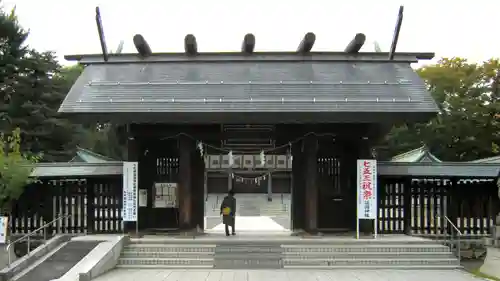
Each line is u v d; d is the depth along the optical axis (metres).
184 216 20.03
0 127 35.91
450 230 20.72
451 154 45.09
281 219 35.34
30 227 20.70
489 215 20.78
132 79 19.28
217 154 20.69
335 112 17.84
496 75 45.03
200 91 18.64
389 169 20.70
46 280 14.53
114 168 20.75
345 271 16.20
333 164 21.50
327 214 21.27
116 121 18.38
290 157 20.41
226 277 15.06
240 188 58.00
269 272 15.97
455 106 43.91
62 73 43.88
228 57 20.20
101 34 19.62
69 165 21.16
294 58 20.19
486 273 17.11
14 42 38.16
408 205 20.73
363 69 19.83
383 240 18.39
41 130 38.59
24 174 19.33
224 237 19.64
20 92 37.91
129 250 17.80
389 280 14.74
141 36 19.30
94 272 14.98
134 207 19.05
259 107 17.91
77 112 17.86
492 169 20.91
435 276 15.45
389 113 17.94
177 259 17.11
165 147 21.23
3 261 17.62
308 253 17.47
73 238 18.83
